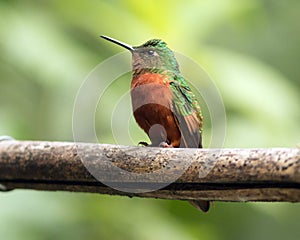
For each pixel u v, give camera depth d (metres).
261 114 11.56
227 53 12.09
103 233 11.02
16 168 7.88
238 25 13.29
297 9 16.06
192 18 11.77
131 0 11.64
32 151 7.80
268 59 15.62
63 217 10.78
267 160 6.85
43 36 11.47
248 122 11.50
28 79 11.70
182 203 11.77
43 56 11.22
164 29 11.56
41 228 10.59
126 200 11.35
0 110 11.27
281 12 16.03
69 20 11.86
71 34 11.89
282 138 11.50
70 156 7.64
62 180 7.79
